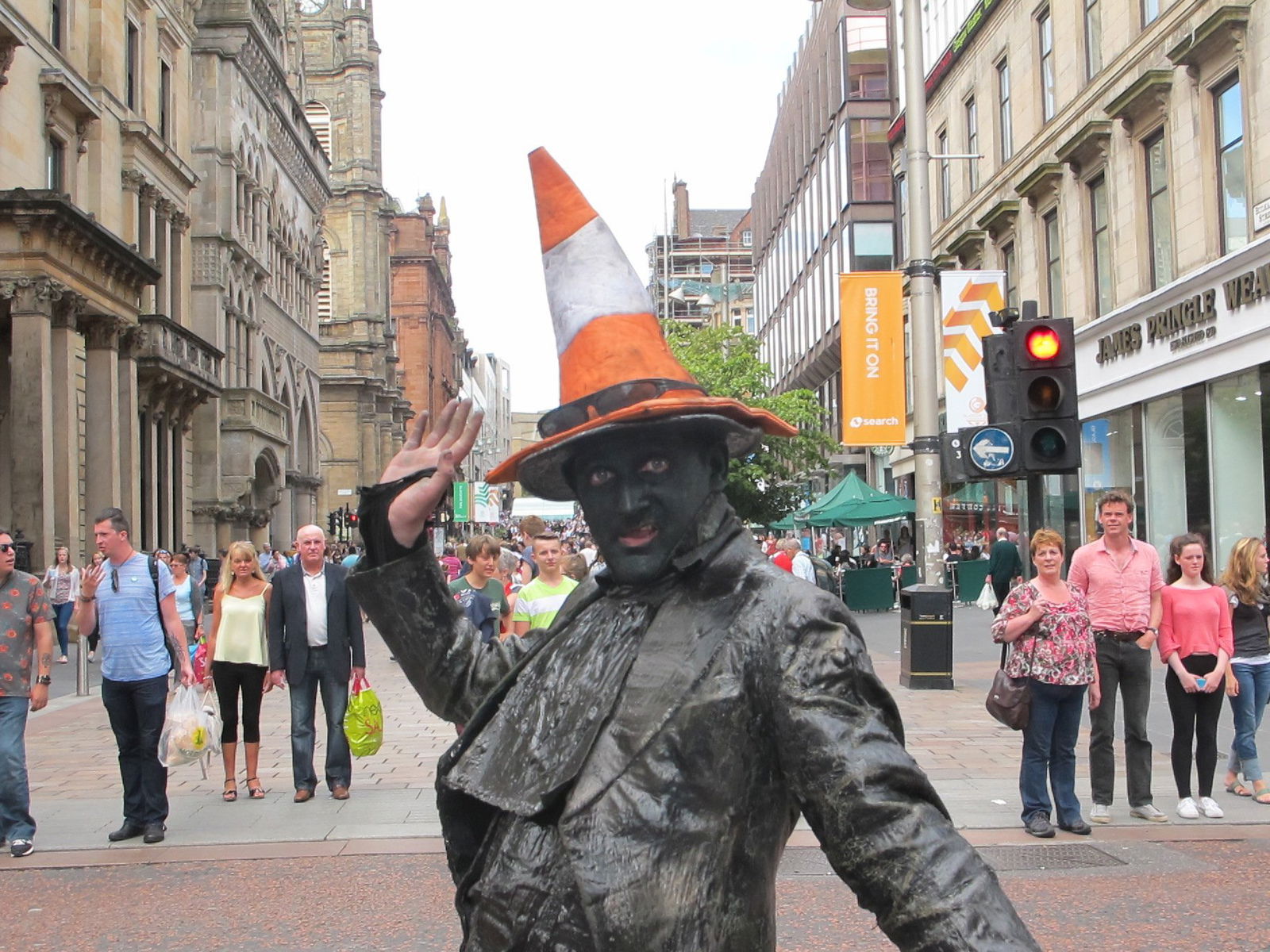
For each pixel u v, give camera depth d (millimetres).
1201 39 17922
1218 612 7410
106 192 28297
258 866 6594
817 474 49562
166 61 33156
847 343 14633
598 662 1796
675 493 1797
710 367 33812
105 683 7270
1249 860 6422
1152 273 20812
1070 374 8344
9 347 25359
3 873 6566
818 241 47938
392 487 2045
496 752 1833
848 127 41375
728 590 1745
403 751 10266
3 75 22953
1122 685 7449
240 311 40312
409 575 2061
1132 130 21109
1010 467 8344
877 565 31938
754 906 1649
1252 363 17266
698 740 1639
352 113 69688
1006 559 22156
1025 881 6113
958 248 30359
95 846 7109
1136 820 7355
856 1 13938
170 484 32469
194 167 37969
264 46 41312
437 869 6453
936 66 32719
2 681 6965
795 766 1587
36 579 7195
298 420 51250
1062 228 24453
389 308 73312
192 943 5324
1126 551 7496
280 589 8422
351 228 68938
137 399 28703
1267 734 10031
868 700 1648
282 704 14047
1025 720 6949
